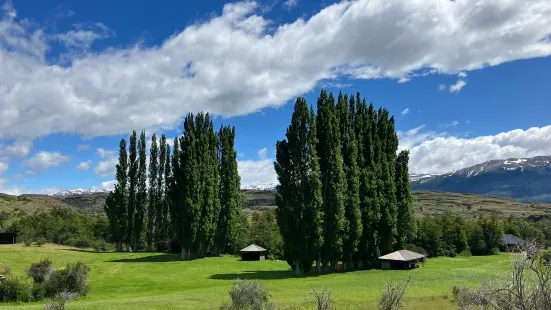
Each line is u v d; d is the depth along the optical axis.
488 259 86.31
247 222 108.44
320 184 58.16
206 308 28.97
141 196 96.25
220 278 54.16
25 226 99.81
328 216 59.88
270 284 46.62
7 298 33.75
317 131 63.59
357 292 38.09
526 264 8.21
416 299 31.25
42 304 32.06
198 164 80.81
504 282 8.82
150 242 97.12
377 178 69.44
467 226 101.81
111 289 44.38
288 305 28.38
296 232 58.31
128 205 94.88
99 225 108.62
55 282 36.62
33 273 38.06
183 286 46.72
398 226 74.19
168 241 94.19
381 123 75.38
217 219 84.62
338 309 27.72
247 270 63.59
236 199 90.75
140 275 57.25
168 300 33.34
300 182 58.91
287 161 60.06
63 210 126.19
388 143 75.62
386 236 68.25
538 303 7.86
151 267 65.62
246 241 90.31
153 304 30.88
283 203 59.31
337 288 41.97
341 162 61.53
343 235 60.88
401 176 76.69
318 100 65.25
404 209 74.81
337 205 59.31
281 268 66.44
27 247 83.94
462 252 95.31
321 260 62.22
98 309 27.97
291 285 45.38
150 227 97.31
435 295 34.34
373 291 38.88
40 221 104.00
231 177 89.56
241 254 82.50
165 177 98.12
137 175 96.62
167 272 60.50
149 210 97.88
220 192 88.94
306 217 57.56
